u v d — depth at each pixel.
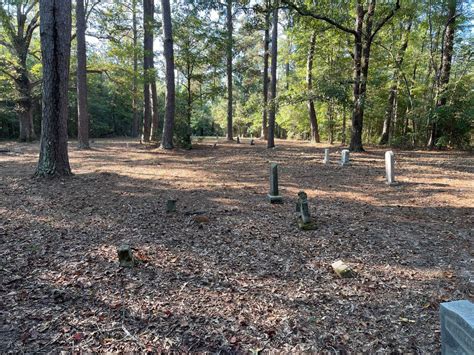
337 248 4.92
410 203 7.32
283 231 5.57
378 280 3.99
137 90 22.28
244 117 37.81
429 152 16.03
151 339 2.87
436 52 17.55
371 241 5.18
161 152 17.00
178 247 4.86
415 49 20.16
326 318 3.22
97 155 15.37
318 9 14.66
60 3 8.20
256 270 4.22
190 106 19.33
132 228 5.57
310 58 21.33
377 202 7.43
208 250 4.79
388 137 21.47
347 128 24.78
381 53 19.42
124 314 3.22
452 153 15.39
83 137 17.88
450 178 9.73
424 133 18.47
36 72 22.91
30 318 3.09
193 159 14.64
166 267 4.24
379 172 10.94
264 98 24.75
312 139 24.20
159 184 9.09
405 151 16.59
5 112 25.94
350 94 16.95
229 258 4.55
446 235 5.41
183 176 10.41
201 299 3.53
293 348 2.79
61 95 8.74
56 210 6.36
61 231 5.34
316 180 9.91
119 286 3.74
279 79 33.94
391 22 16.47
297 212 6.18
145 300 3.48
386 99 21.00
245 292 3.69
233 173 11.09
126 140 28.50
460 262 4.46
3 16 19.47
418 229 5.70
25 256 4.38
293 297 3.60
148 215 6.27
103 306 3.35
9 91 23.94
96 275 3.95
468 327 2.03
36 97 24.84
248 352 2.74
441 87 16.88
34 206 6.55
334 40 18.91
